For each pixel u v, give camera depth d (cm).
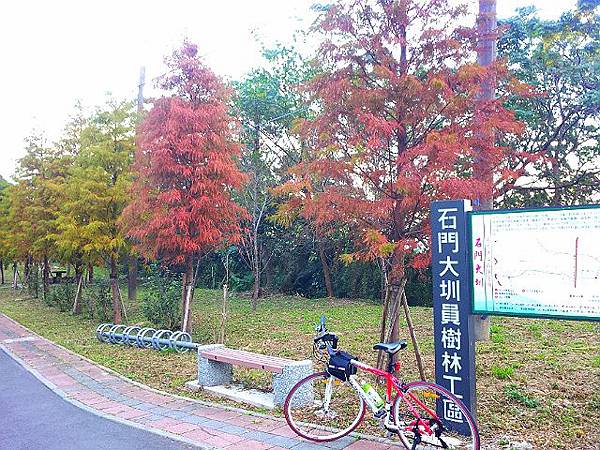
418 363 669
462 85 658
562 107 1346
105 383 788
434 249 523
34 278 2472
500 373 730
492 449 472
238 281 2373
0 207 2505
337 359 541
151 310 1295
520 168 830
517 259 475
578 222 443
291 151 1866
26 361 973
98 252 1348
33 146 2145
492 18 793
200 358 735
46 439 547
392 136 657
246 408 634
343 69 684
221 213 1138
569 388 661
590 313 435
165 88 1147
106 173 1313
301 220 1975
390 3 660
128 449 510
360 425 550
